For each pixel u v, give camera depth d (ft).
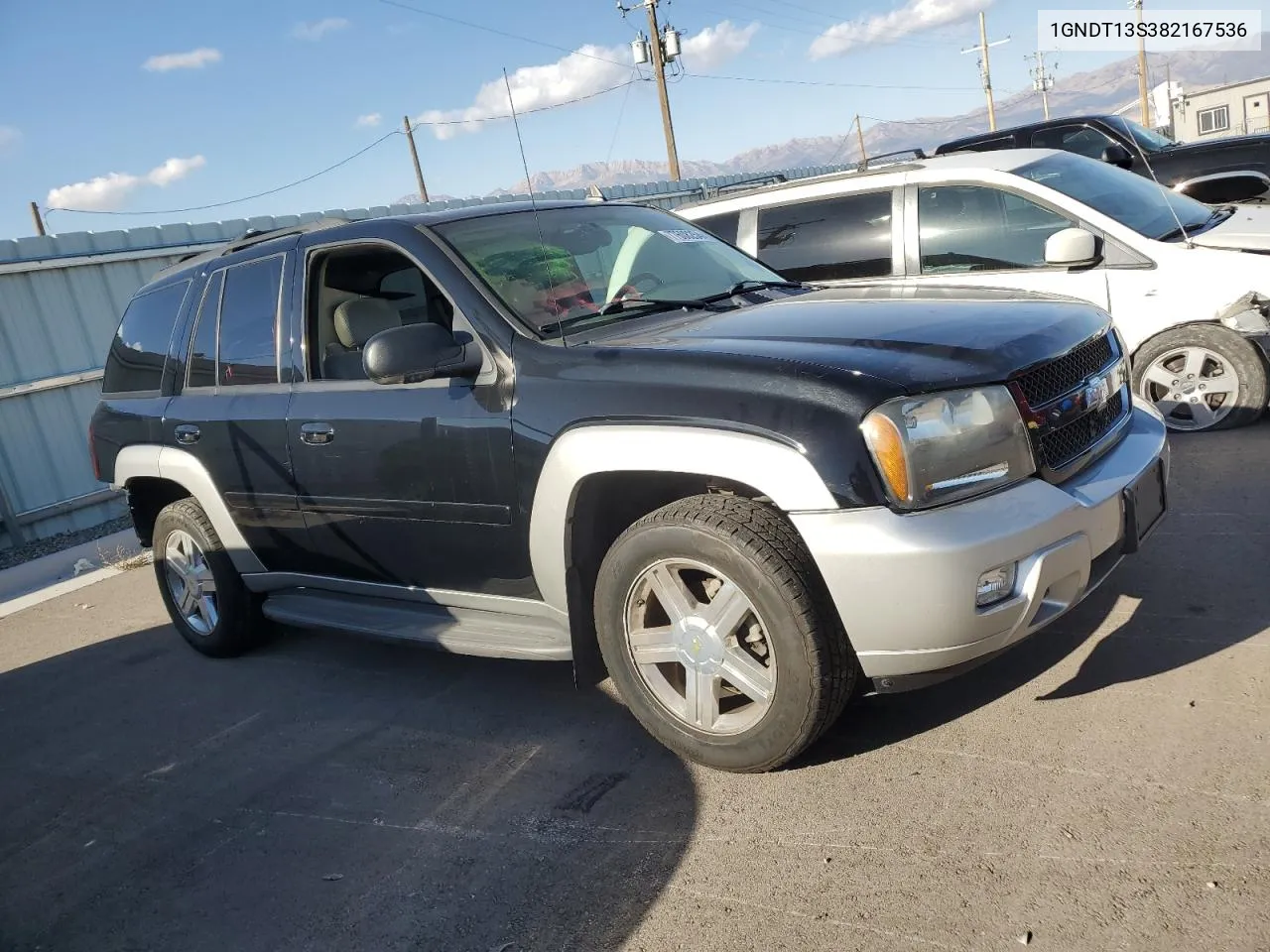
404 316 12.70
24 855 11.21
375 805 10.77
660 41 95.50
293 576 14.47
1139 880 7.62
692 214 22.66
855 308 11.07
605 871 8.94
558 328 11.15
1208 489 15.79
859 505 8.66
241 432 13.80
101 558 25.09
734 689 10.16
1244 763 8.82
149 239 32.96
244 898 9.51
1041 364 9.62
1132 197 19.71
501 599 11.78
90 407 30.96
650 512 10.96
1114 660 11.05
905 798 9.19
